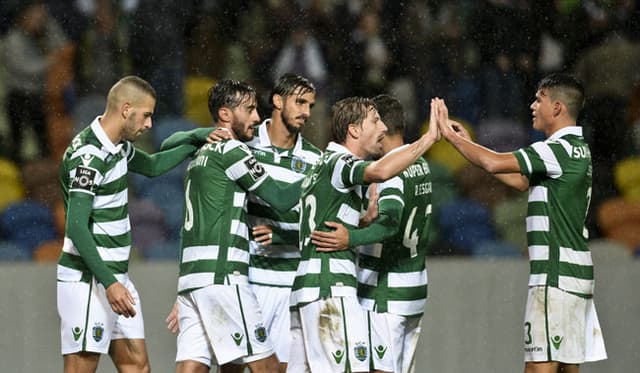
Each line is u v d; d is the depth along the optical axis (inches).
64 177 600.7
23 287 828.6
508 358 853.2
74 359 602.2
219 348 591.2
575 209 611.2
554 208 610.2
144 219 982.4
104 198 598.5
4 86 1069.1
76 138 599.2
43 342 820.6
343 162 566.6
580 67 1135.0
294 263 672.4
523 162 604.1
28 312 824.3
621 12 1141.7
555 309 606.2
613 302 890.7
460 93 1121.4
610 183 1067.3
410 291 634.2
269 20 1123.9
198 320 604.7
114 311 581.9
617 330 880.9
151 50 1098.1
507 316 861.8
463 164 1031.0
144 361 622.8
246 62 1113.4
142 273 851.4
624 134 1105.4
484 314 860.0
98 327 597.9
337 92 1119.6
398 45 1135.0
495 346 854.5
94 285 599.5
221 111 633.0
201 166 608.4
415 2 1140.5
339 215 573.6
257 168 604.1
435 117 588.4
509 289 868.0
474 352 850.1
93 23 1098.7
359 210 581.9
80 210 580.1
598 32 1139.3
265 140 671.8
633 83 1125.7
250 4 1119.6
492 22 1138.0
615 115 1114.1
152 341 832.9
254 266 667.4
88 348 595.8
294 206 617.3
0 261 954.1
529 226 621.3
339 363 565.9
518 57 1133.7
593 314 624.1
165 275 853.2
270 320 668.7
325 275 571.5
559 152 609.0
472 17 1139.3
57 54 1090.1
